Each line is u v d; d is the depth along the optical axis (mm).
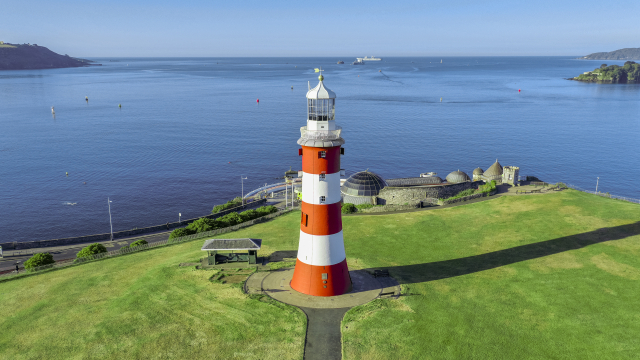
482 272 52688
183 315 43531
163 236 83938
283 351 38125
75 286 51094
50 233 108625
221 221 75688
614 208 72875
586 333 39906
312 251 45938
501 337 39625
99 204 130000
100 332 40719
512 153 194750
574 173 165375
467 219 72875
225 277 52031
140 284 50500
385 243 63375
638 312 42812
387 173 165750
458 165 176750
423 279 51219
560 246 59031
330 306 44875
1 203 129875
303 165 44281
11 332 41219
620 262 53281
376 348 38312
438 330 40750
